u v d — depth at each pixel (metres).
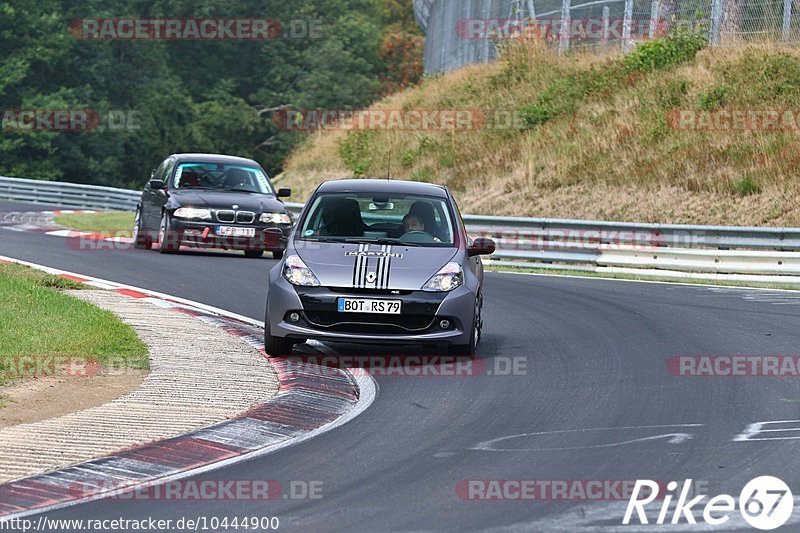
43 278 54.88
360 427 30.38
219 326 46.59
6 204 121.69
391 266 39.69
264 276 63.84
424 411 32.41
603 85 120.75
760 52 111.69
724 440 28.59
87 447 27.22
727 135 102.00
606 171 104.00
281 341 40.12
